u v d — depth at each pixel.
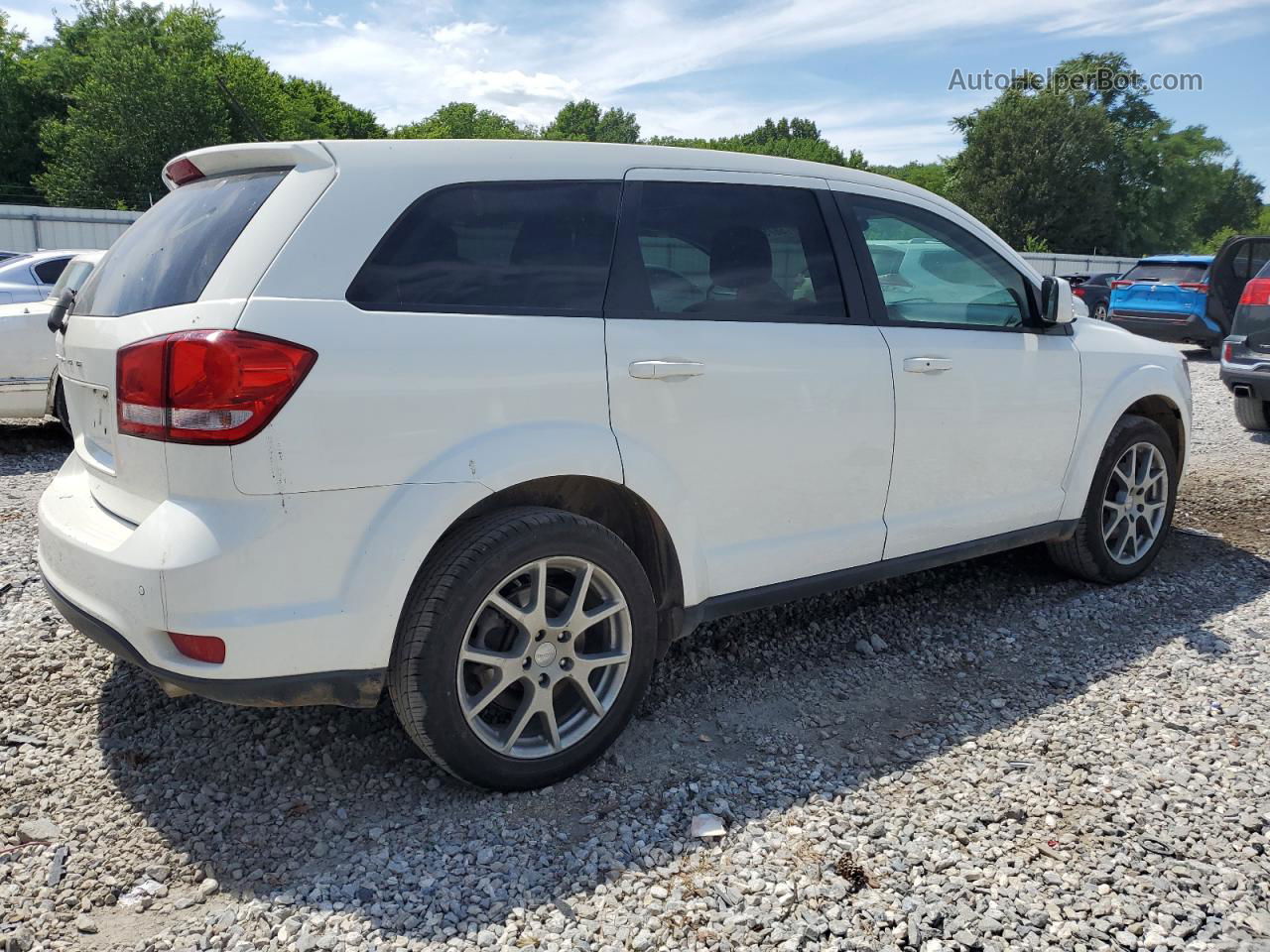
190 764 2.97
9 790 2.80
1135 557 4.75
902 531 3.68
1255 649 3.91
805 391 3.29
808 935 2.23
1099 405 4.38
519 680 2.78
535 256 2.84
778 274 3.36
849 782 2.91
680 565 3.07
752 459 3.20
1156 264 16.53
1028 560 5.04
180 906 2.35
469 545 2.61
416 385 2.54
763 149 95.00
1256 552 5.27
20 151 54.69
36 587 4.30
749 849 2.56
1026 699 3.49
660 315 3.03
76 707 3.28
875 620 4.25
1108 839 2.60
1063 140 55.78
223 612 2.36
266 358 2.34
